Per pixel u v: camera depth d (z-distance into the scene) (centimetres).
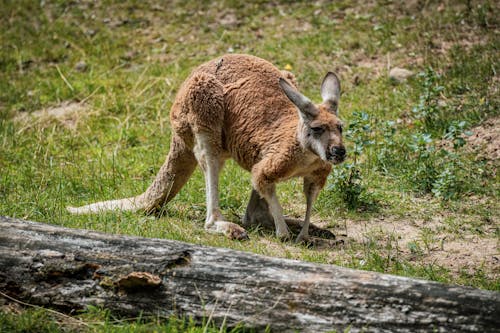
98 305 998
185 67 2525
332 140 1360
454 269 1289
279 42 2573
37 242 1034
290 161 1420
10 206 1569
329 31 2595
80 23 2884
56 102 2438
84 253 1016
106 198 1745
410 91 2173
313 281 938
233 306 954
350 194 1645
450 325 868
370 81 2288
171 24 2823
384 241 1453
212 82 1512
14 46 2767
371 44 2458
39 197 1667
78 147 2138
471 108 2027
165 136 2138
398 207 1634
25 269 1017
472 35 2423
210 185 1534
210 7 2888
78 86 2481
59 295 1008
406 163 1820
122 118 2278
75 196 1770
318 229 1502
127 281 980
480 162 1775
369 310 902
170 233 1412
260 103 1488
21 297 1020
